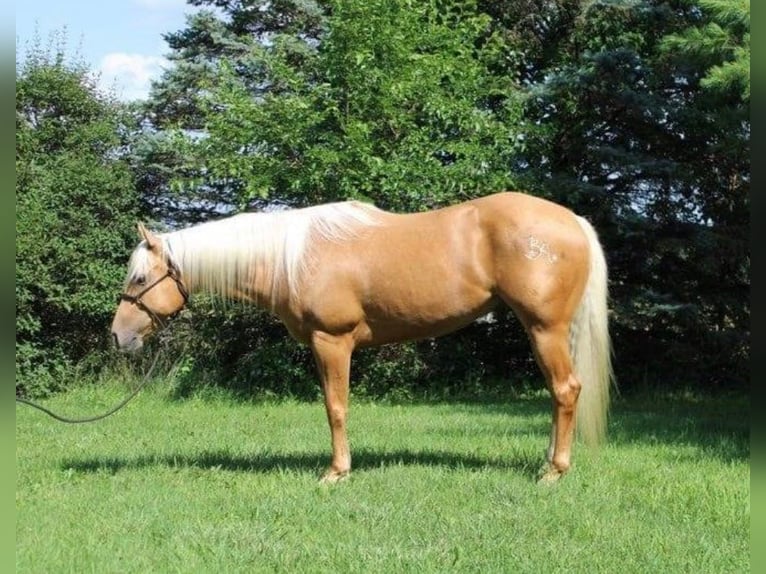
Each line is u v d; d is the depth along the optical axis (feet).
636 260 45.39
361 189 42.39
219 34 54.19
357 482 20.42
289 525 17.19
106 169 47.73
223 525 17.20
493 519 17.31
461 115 43.16
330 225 20.89
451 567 14.57
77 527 17.24
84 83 50.34
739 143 40.11
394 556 15.15
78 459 24.86
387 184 41.04
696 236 43.39
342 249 20.68
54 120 48.32
